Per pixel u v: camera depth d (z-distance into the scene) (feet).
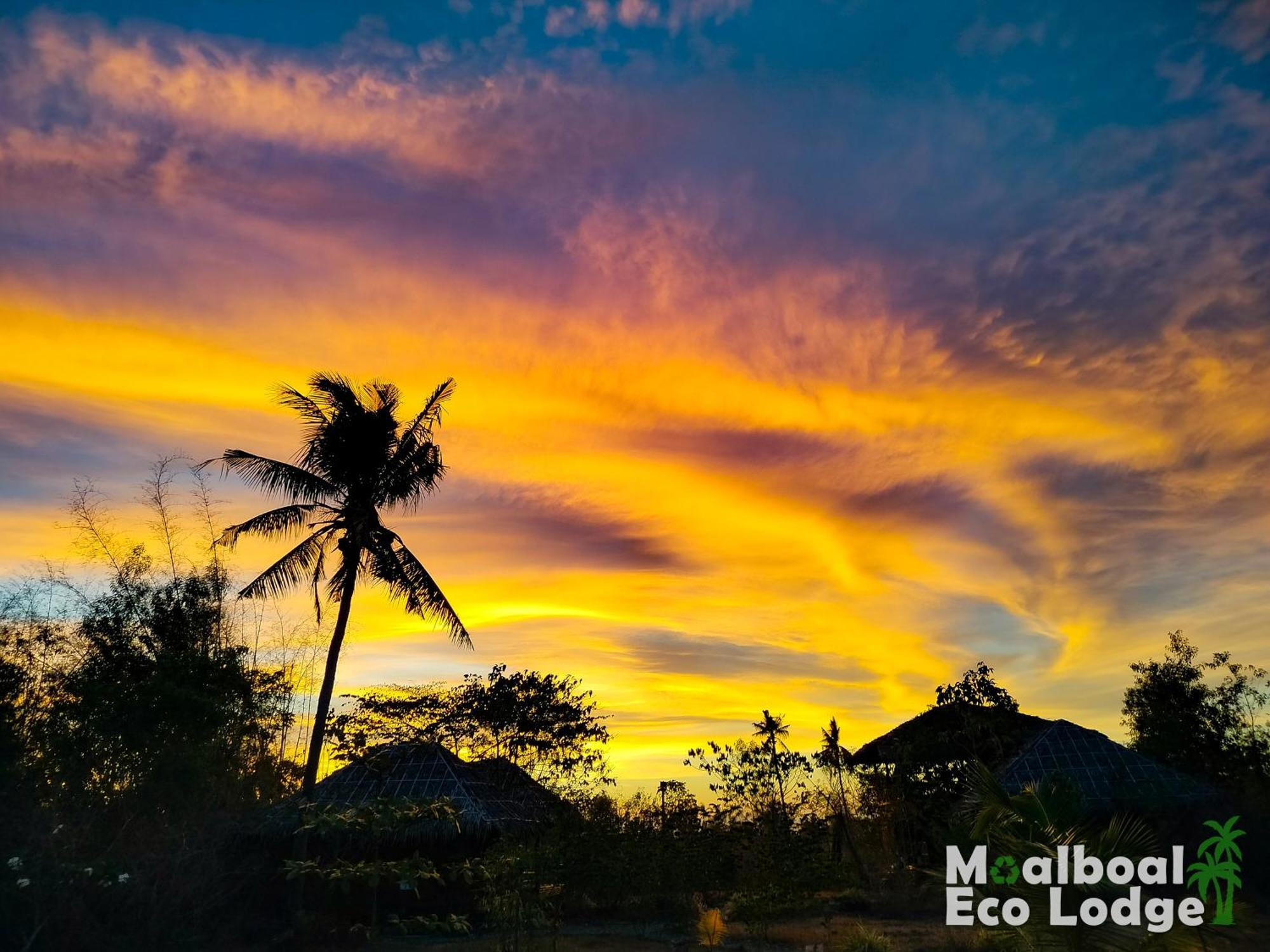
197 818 55.88
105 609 67.21
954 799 92.73
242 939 59.21
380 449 78.33
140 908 47.14
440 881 39.24
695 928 68.18
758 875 71.00
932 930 63.98
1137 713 127.03
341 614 75.46
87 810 50.80
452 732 80.94
